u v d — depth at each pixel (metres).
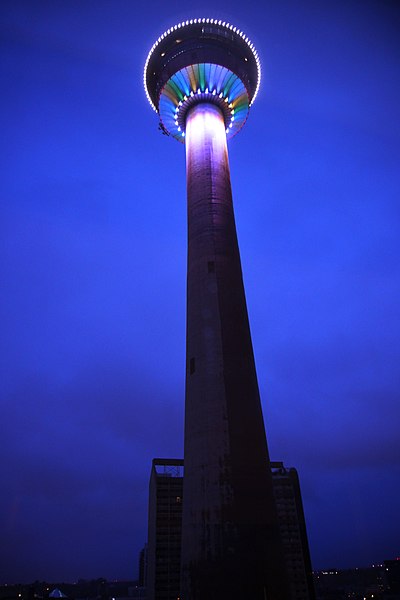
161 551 59.81
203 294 35.16
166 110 50.41
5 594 139.88
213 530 26.45
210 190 40.59
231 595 24.53
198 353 32.88
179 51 47.59
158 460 68.31
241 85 48.62
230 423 29.59
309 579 63.09
